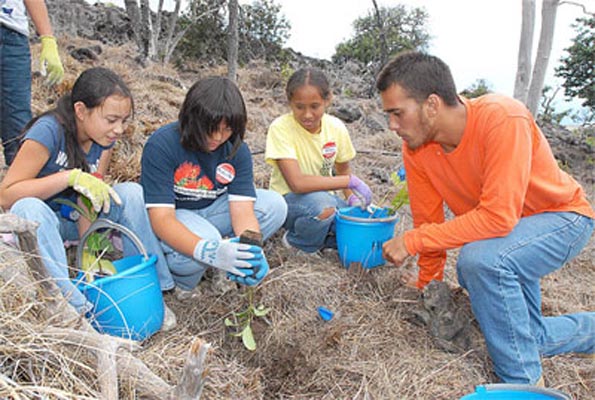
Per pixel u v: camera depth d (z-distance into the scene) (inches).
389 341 81.7
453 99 72.8
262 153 166.1
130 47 344.5
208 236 81.0
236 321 80.0
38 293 58.7
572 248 76.5
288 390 69.7
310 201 102.3
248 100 260.5
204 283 92.5
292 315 85.9
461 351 80.4
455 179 81.4
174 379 64.4
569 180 79.4
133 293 69.2
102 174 86.6
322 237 106.3
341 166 118.3
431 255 90.8
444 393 71.0
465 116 74.2
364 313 88.3
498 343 72.6
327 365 74.5
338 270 102.2
